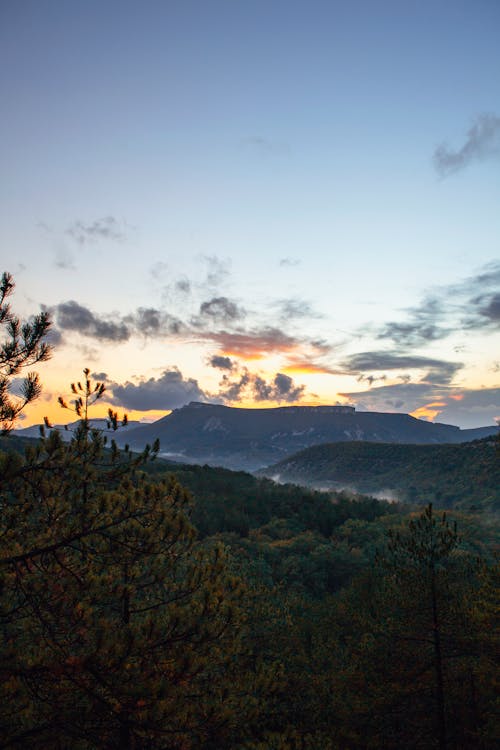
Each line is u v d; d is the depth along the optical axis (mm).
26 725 5508
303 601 30953
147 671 5652
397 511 85375
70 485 6520
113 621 6664
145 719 5281
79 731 5270
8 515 6285
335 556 48969
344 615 22859
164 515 6941
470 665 13609
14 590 5766
